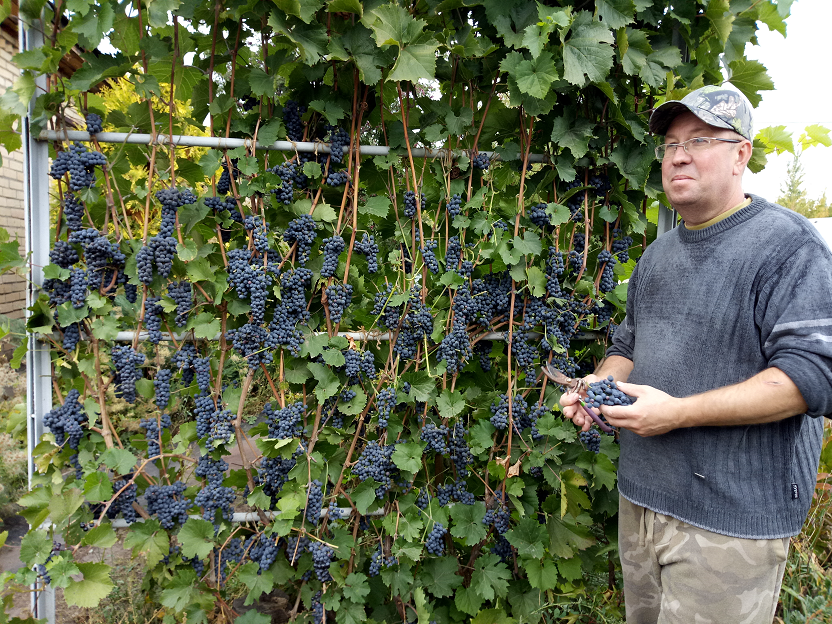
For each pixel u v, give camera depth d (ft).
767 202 4.97
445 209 7.13
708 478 4.85
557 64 6.43
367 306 7.34
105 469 6.63
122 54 6.24
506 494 7.39
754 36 7.38
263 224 6.42
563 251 7.32
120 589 8.16
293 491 6.68
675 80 6.84
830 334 4.16
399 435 7.15
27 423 6.64
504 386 7.72
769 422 4.58
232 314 6.56
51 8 5.94
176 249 6.26
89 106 6.42
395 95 6.95
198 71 6.72
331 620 7.30
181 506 6.64
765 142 7.63
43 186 6.23
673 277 5.34
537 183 7.23
